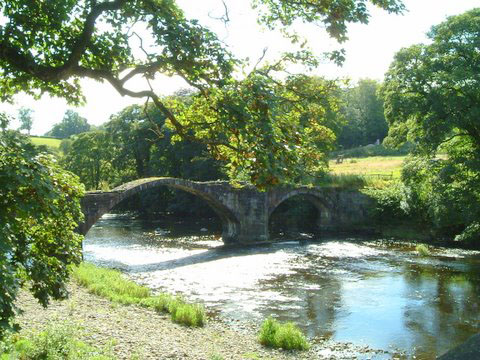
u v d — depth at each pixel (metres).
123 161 69.19
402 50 33.94
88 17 7.48
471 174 32.00
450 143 35.44
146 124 62.28
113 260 32.06
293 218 52.25
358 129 94.75
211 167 55.34
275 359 13.76
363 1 8.37
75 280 22.22
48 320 13.95
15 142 6.66
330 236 44.62
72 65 7.52
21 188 6.68
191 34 7.30
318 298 21.94
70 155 73.62
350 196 48.50
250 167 7.46
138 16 7.80
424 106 32.84
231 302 21.22
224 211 40.84
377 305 20.67
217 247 38.09
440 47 32.41
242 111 6.98
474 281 25.06
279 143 7.17
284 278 26.33
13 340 10.35
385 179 50.44
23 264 7.18
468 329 17.38
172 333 15.11
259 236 41.81
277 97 7.54
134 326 15.17
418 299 21.56
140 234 45.59
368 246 38.25
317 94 9.41
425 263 30.39
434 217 34.38
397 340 16.23
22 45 7.50
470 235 32.56
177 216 62.94
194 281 25.67
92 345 12.20
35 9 7.66
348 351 15.13
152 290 23.45
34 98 9.25
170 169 62.38
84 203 32.31
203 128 9.25
